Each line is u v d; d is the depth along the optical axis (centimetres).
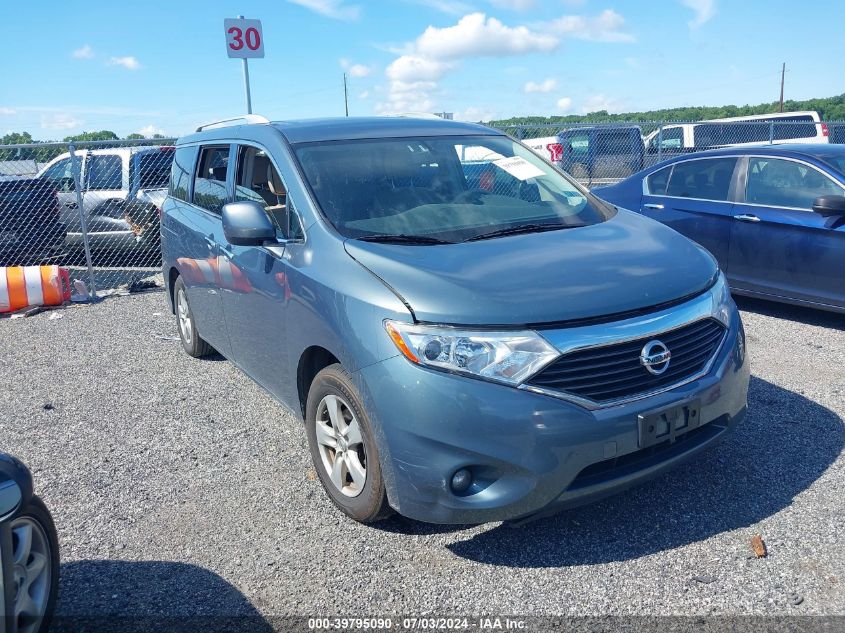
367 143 439
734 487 372
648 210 774
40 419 524
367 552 336
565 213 419
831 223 618
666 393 313
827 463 390
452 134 473
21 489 254
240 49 999
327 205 387
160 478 420
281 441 464
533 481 295
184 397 552
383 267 332
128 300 924
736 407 347
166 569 331
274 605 302
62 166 1154
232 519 371
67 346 718
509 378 294
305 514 372
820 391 494
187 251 556
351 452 349
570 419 294
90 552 348
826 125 1590
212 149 542
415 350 301
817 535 327
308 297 361
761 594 291
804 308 717
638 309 315
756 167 693
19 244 1049
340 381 340
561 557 323
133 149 1109
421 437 300
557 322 300
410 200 402
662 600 291
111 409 536
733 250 696
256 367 456
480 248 353
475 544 338
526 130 1248
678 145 1667
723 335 347
